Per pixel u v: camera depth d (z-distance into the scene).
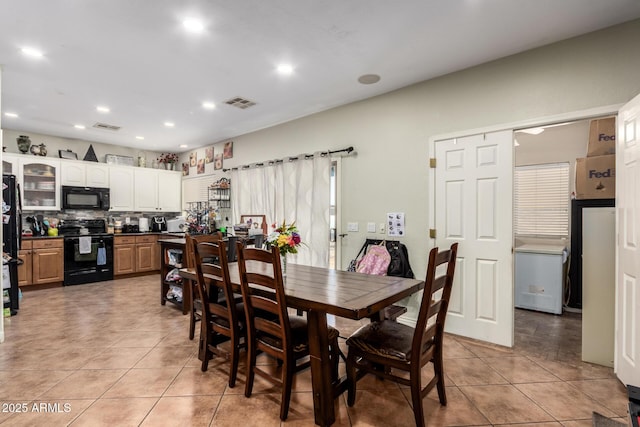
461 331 3.18
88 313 3.86
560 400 2.10
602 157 3.61
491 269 3.00
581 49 2.56
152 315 3.79
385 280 2.42
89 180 5.82
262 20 2.33
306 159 4.48
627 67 2.40
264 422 1.89
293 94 3.74
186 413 1.96
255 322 2.07
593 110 2.51
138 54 2.81
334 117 4.18
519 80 2.84
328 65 3.03
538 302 4.01
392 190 3.63
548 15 2.29
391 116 3.64
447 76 3.24
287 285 2.24
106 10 2.19
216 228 5.75
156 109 4.25
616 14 2.29
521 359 2.70
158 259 6.36
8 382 2.31
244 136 5.54
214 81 3.37
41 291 4.92
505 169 2.91
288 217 4.71
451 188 3.22
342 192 4.08
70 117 4.58
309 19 2.32
